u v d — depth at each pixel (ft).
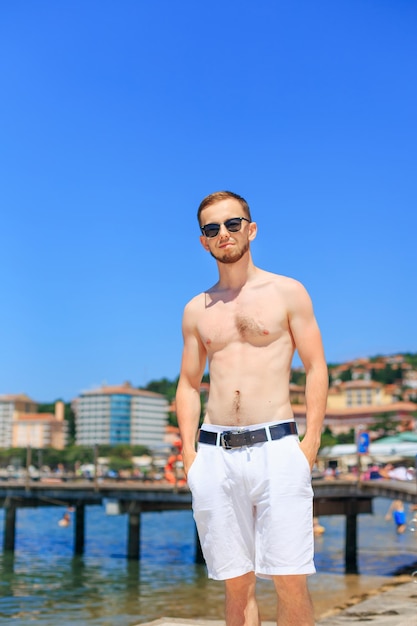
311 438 11.38
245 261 12.16
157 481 98.07
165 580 58.85
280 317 11.69
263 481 11.13
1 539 99.14
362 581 55.88
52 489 85.46
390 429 516.32
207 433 11.75
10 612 44.37
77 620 41.45
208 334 11.98
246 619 11.68
